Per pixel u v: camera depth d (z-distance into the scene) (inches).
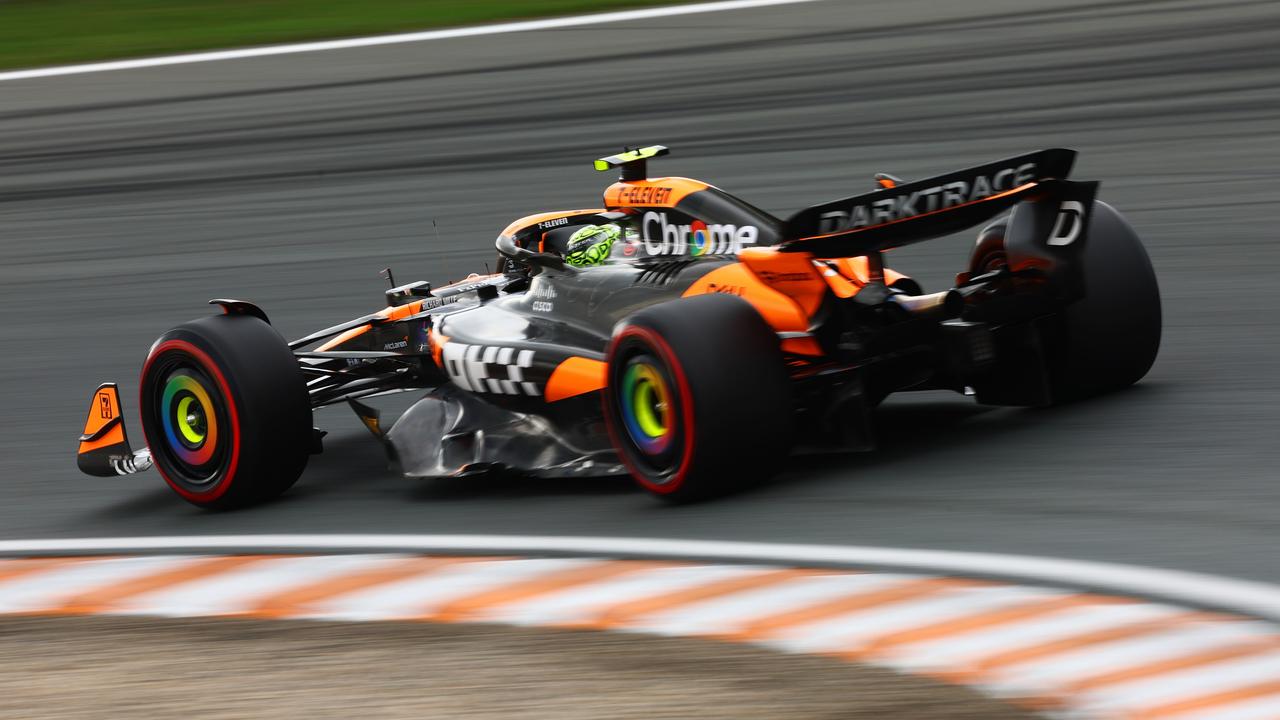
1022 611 553.9
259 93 2667.3
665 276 816.3
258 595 677.3
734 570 634.8
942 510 686.5
